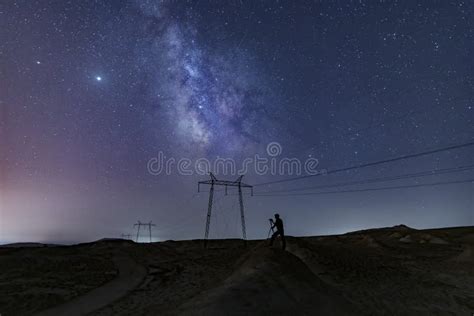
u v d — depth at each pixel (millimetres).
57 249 50969
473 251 32625
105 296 24078
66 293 24812
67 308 21047
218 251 48344
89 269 35969
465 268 28031
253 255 18984
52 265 37031
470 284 23359
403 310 17875
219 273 30000
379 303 18562
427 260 33438
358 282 22375
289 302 14211
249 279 15805
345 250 33500
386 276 24516
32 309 20906
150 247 58438
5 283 27719
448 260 32500
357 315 15414
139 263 40719
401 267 28656
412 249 44938
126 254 49250
